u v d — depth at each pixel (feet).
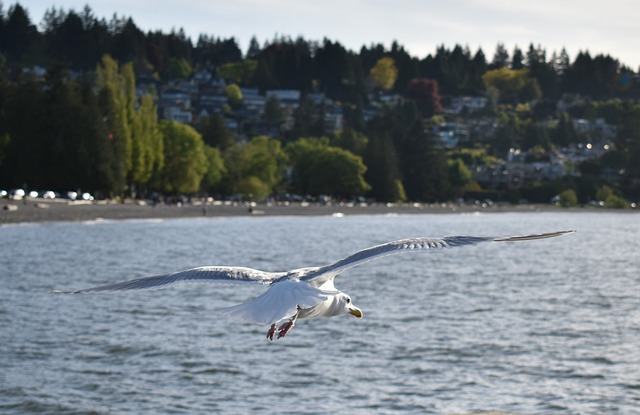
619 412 85.05
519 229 583.58
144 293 167.84
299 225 548.31
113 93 534.78
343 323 133.18
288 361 105.29
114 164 518.78
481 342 119.75
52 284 187.83
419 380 96.94
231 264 266.77
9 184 519.19
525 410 85.71
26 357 104.27
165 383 93.66
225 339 118.73
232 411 83.51
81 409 82.89
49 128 513.04
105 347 111.55
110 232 383.45
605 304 168.35
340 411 84.12
